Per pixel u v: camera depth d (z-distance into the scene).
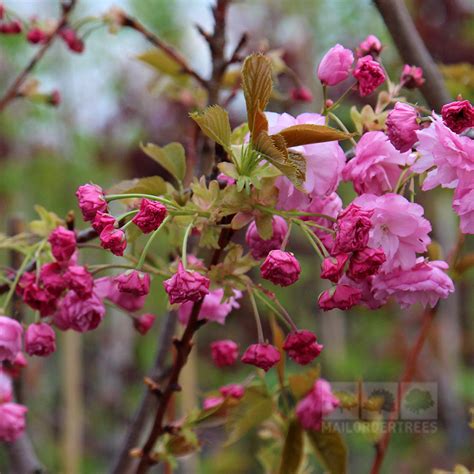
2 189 2.42
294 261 0.79
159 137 2.43
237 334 2.64
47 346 0.87
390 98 0.86
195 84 1.18
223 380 2.60
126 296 0.95
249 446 2.29
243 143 0.80
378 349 2.68
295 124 0.80
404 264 0.81
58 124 2.44
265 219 0.81
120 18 1.14
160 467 1.66
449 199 2.08
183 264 0.79
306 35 2.42
